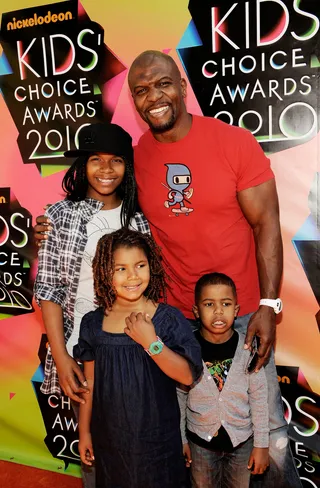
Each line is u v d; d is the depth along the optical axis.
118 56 2.53
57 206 1.94
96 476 1.74
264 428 1.89
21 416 2.96
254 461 1.89
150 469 1.64
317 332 2.39
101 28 2.53
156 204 1.99
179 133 1.91
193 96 2.42
